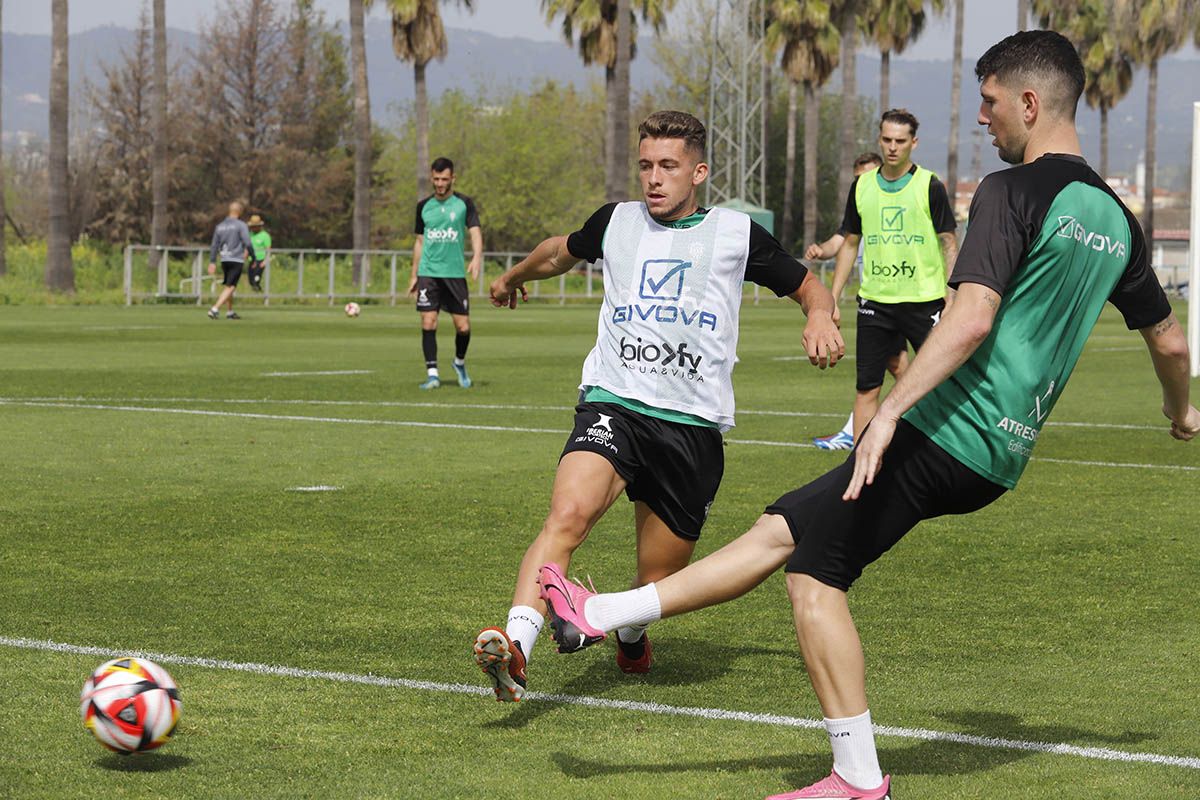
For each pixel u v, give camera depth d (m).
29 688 7.73
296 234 122.94
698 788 6.40
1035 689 8.03
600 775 6.56
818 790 6.13
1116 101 128.50
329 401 23.08
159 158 71.94
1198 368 29.06
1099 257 6.21
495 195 126.19
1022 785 6.48
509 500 14.03
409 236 129.75
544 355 34.78
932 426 6.14
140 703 6.52
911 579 10.88
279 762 6.66
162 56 71.75
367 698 7.71
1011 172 6.14
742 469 16.41
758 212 89.31
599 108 143.38
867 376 17.22
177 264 63.97
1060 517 13.46
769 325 54.03
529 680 8.16
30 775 6.41
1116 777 6.59
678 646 8.95
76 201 117.31
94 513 13.08
